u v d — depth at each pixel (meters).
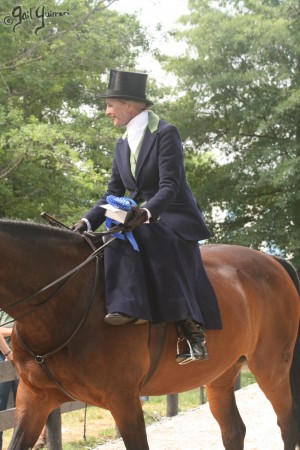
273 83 21.45
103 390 4.21
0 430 6.25
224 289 5.01
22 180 15.02
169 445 7.25
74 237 4.41
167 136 4.53
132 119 4.65
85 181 14.15
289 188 20.70
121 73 4.60
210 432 7.73
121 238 4.34
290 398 5.56
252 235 21.41
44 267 4.19
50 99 17.12
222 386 5.53
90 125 16.12
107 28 16.25
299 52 20.45
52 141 13.23
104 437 8.69
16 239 4.14
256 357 5.38
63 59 15.12
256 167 21.22
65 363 4.16
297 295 5.72
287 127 21.12
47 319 4.15
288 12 21.58
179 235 4.59
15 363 4.34
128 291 4.20
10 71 15.25
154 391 4.66
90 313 4.22
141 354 4.30
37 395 4.36
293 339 5.59
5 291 4.12
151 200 4.37
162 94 19.97
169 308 4.34
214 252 5.40
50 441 6.41
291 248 20.44
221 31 21.31
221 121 23.50
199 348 4.41
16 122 13.55
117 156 4.79
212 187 22.73
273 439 7.38
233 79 21.05
